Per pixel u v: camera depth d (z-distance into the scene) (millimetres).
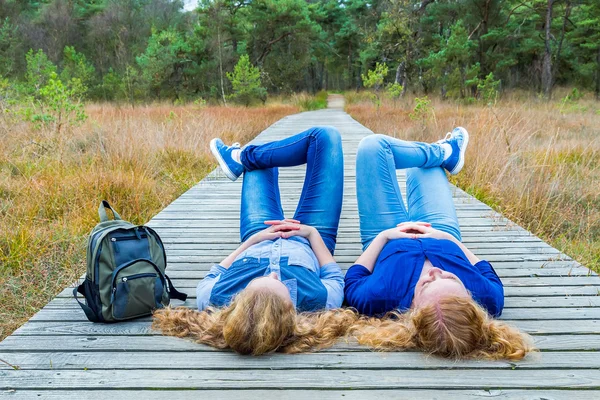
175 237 4262
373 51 37562
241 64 29516
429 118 12883
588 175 6652
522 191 5555
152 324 2537
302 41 39281
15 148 7383
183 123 11258
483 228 4469
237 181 6672
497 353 2162
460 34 26906
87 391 2004
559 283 3150
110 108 19703
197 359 2236
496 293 2404
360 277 2631
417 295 2312
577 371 2123
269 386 2021
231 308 2285
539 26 36000
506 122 8531
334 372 2119
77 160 7043
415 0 31703
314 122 17016
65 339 2434
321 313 2410
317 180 3184
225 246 4016
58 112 8633
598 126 13070
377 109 22000
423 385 2016
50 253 4184
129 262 2574
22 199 5266
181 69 32062
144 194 5910
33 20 38656
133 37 38969
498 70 32125
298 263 2480
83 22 41031
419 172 3418
